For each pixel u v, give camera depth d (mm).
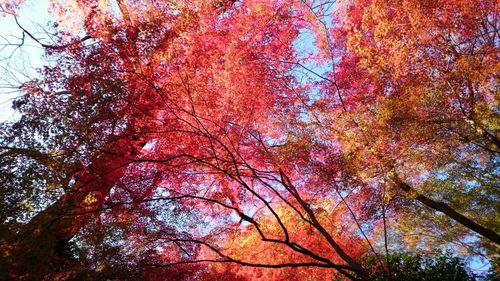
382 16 9070
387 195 8898
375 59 9477
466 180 11203
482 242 11070
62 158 7863
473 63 8250
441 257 8547
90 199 8383
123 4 9945
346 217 10500
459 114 8914
